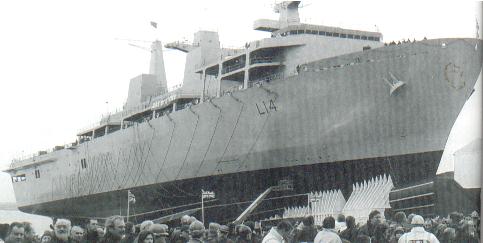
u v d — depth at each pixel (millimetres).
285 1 40188
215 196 37344
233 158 35656
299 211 32125
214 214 37750
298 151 32781
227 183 36469
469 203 22234
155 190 41844
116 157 45281
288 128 32875
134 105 48156
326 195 30719
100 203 47188
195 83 43500
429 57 28953
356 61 30969
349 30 37875
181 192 39938
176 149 39562
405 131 29828
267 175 34375
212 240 13438
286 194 33594
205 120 37156
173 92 44312
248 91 34312
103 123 48250
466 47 28719
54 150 51125
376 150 30578
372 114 30422
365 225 16359
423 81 29234
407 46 29406
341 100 31062
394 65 29609
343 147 31344
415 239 13227
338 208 29906
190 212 36906
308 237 13484
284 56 36938
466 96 28922
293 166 33188
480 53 28922
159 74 49031
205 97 40062
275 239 12312
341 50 37094
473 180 22359
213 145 36781
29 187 53219
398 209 26891
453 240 17406
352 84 30656
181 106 41812
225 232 13805
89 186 47875
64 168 50062
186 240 13500
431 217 24625
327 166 32062
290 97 32562
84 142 48688
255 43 36844
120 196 45000
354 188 30109
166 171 40562
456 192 22766
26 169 53469
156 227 11391
